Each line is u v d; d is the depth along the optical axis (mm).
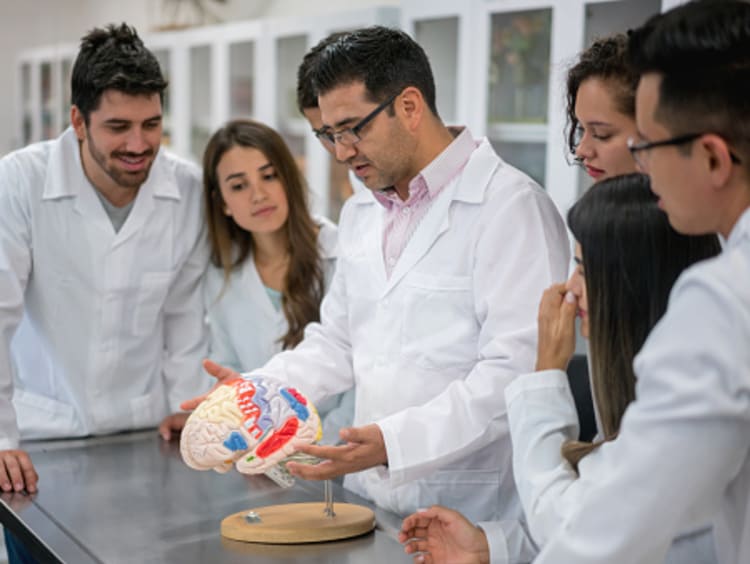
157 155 2404
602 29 2457
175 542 1560
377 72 1637
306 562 1473
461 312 1756
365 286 1889
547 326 1320
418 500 1814
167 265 2383
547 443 1253
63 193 2248
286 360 1974
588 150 1589
